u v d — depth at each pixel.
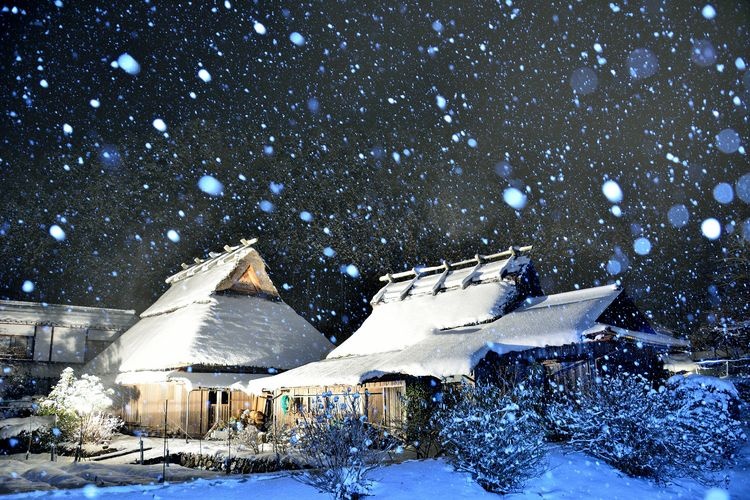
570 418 11.52
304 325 26.08
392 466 10.20
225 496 8.33
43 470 12.48
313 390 18.05
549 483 9.47
